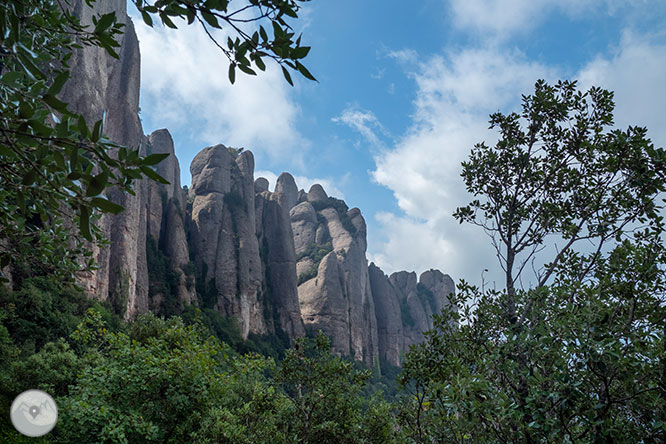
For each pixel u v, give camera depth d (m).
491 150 12.02
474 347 9.94
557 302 8.10
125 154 2.52
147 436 12.89
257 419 17.78
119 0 81.25
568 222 10.52
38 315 45.28
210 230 103.88
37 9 4.20
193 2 2.92
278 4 2.96
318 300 133.62
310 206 178.12
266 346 100.88
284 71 3.12
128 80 84.88
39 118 3.04
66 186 2.63
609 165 9.92
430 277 199.12
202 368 14.71
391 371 150.25
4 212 4.84
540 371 7.44
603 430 6.10
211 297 97.44
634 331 6.86
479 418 7.18
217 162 115.38
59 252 5.95
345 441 15.96
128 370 14.03
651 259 7.84
